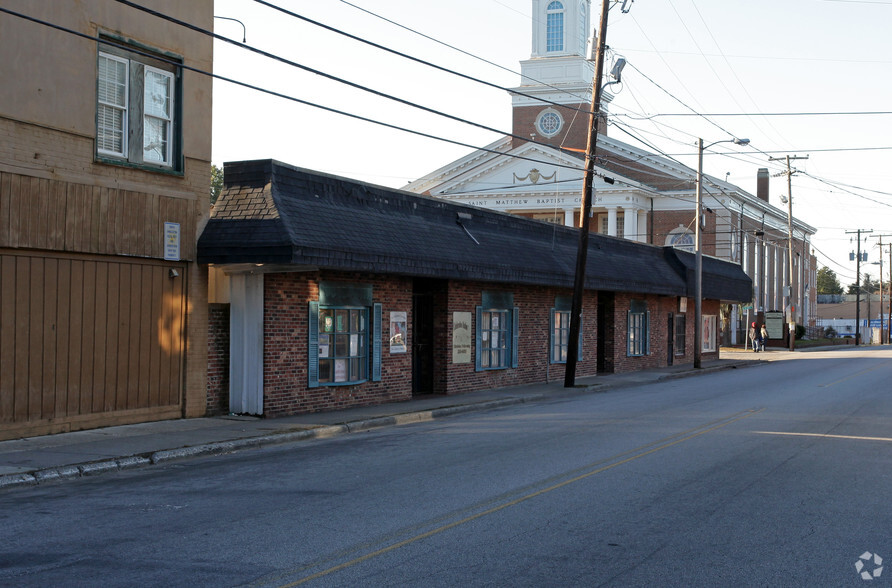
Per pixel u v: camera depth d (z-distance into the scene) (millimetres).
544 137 66188
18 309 12492
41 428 12844
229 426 14531
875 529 7941
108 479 10375
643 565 6652
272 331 15977
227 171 16141
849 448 12844
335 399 17609
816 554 7059
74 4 13242
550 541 7316
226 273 16219
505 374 24219
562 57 65500
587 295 29266
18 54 12391
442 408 18078
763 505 8867
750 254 71062
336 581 6148
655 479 10188
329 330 17656
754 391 23750
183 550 6980
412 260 18031
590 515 8305
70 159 13188
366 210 18031
